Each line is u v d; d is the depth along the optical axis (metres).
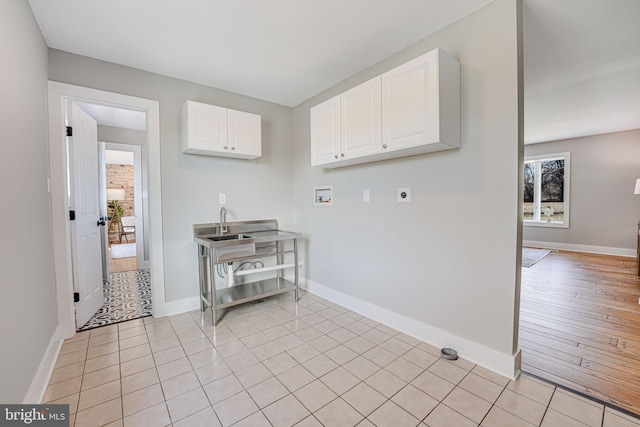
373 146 2.13
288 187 3.58
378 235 2.54
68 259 2.23
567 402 1.52
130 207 8.41
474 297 1.90
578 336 2.26
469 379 1.73
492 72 1.76
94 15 1.79
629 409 1.46
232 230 3.11
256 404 1.52
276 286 3.12
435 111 1.74
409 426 1.37
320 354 2.02
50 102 2.13
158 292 2.66
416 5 1.75
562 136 5.52
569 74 2.69
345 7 1.75
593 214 5.55
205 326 2.47
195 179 2.85
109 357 1.98
